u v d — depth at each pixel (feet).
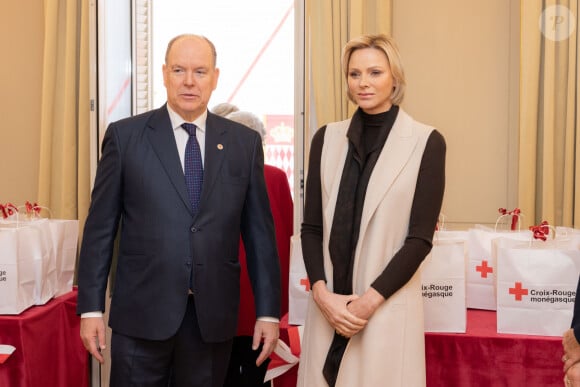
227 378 9.30
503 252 7.26
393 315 5.99
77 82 11.53
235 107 10.02
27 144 11.95
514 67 10.74
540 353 7.02
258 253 6.79
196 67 6.35
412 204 6.12
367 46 6.27
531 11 10.20
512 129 10.78
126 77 11.99
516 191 10.77
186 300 6.23
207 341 6.29
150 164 6.33
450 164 11.00
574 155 10.19
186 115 6.52
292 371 7.55
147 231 6.25
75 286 10.39
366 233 6.08
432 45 10.98
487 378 7.12
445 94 10.97
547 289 7.14
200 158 6.50
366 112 6.38
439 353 7.21
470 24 10.87
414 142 6.17
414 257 5.94
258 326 6.73
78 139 11.40
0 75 11.94
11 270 8.25
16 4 11.90
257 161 6.81
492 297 8.27
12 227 8.86
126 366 6.25
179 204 6.28
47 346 8.71
